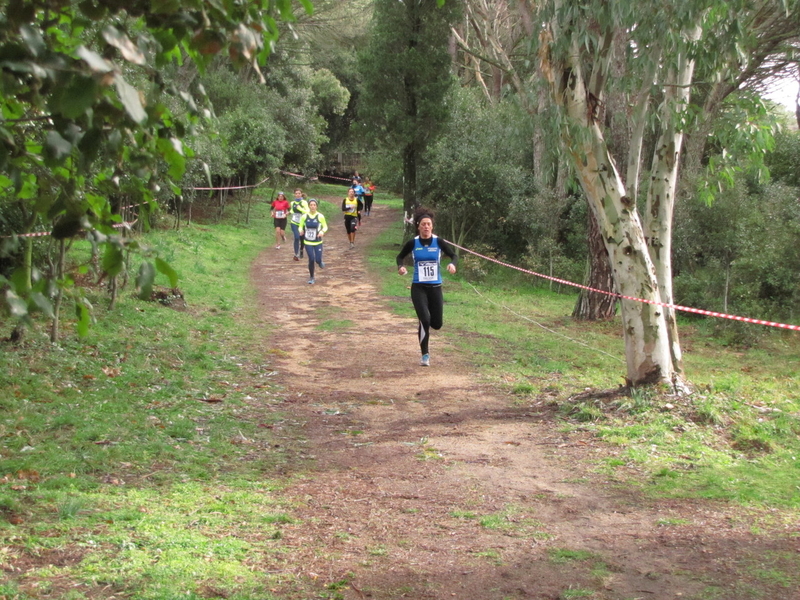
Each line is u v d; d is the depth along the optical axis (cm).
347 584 381
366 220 3712
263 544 435
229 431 722
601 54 787
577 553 427
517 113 863
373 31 2583
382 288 1870
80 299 214
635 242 808
